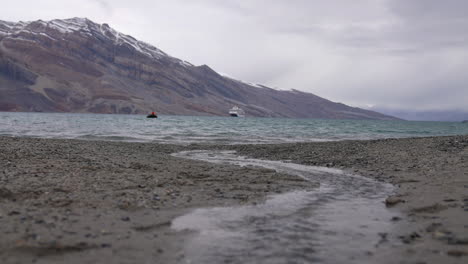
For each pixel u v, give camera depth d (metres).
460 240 5.62
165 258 4.92
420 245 5.52
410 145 24.41
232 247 5.43
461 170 13.20
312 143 29.09
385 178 12.77
